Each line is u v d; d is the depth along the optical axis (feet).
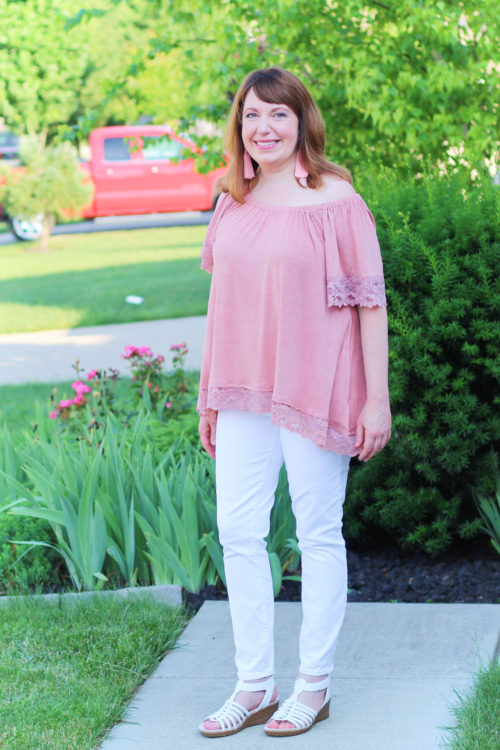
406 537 14.24
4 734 9.48
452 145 18.20
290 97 9.08
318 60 19.63
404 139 19.69
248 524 9.49
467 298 12.90
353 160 20.49
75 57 70.33
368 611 12.13
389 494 14.19
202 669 10.88
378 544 14.94
